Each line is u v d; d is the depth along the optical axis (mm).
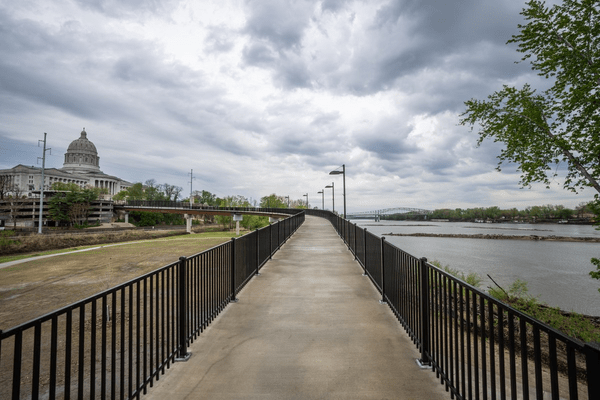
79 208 87625
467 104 12016
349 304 6309
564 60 10016
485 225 175625
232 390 3373
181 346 4066
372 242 8094
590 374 1500
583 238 80000
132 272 24906
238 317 5602
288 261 11227
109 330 8688
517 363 5781
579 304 19891
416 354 4184
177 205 93812
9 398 5742
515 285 13656
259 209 80500
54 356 2182
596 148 9352
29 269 26594
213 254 5539
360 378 3600
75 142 168000
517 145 10906
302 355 4156
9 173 129250
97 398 4629
